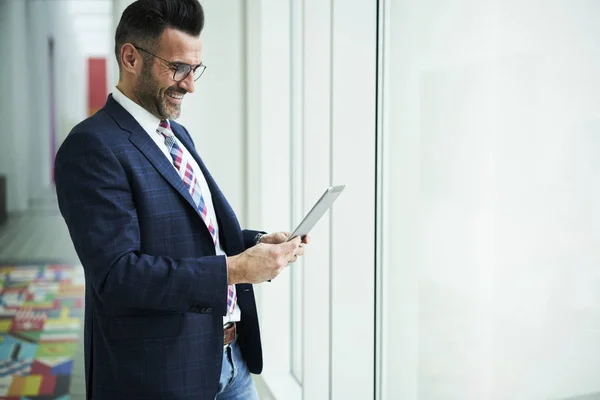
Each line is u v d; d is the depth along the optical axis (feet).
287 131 9.79
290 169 9.86
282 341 10.06
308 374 7.39
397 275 6.40
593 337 4.04
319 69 7.00
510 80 4.57
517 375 4.78
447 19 5.28
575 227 4.08
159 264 4.41
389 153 6.40
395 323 6.50
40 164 12.10
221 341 4.92
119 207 4.46
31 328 12.09
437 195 5.61
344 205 6.52
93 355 4.89
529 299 4.58
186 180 5.08
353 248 6.59
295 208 9.85
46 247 12.26
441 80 5.43
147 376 4.66
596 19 3.79
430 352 5.90
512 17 4.50
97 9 11.58
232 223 5.32
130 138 4.70
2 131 12.12
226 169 10.46
